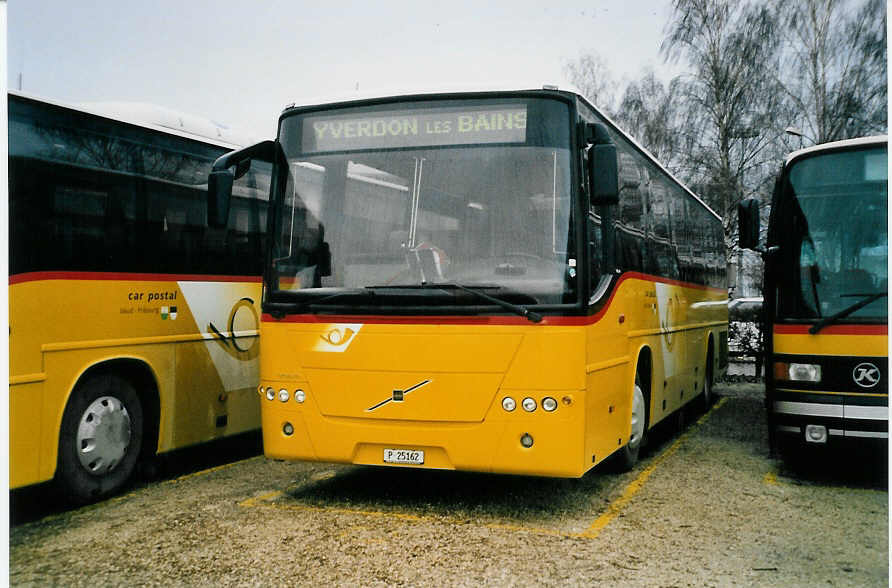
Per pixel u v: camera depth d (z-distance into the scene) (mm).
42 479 6449
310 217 6758
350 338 6441
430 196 6453
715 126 29922
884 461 8539
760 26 28094
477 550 5723
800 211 7688
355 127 6766
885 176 7520
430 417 6230
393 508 6840
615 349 7203
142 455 7691
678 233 10992
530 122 6414
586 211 6359
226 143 8734
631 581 5129
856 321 7277
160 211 7773
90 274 6977
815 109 27641
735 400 15000
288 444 6637
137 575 5262
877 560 5547
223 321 8531
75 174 6883
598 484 7766
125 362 7379
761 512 6773
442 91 6609
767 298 8398
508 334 6102
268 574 5262
